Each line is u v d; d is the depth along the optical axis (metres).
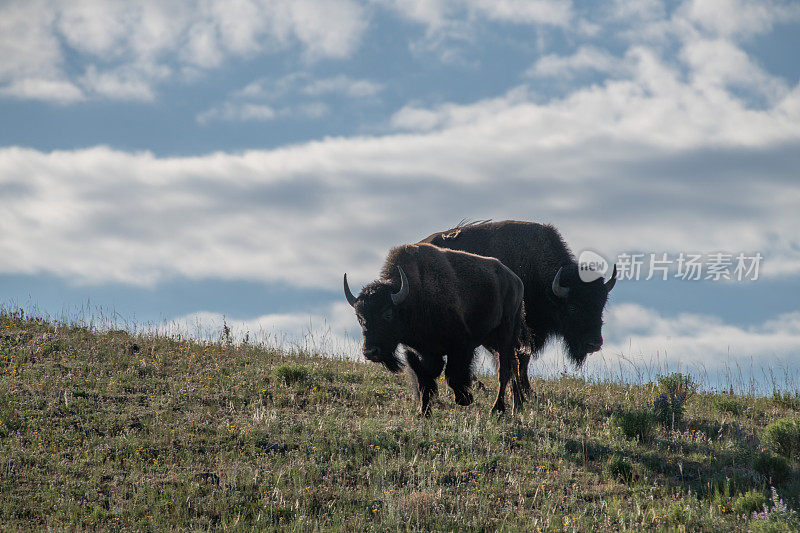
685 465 33.47
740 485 30.66
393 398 43.09
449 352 38.41
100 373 42.16
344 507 28.33
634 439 36.59
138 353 47.59
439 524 26.89
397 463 32.12
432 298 37.59
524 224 46.97
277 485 29.61
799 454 34.41
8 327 50.50
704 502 28.88
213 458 32.22
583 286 43.28
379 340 36.41
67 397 37.53
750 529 26.03
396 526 26.52
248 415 37.97
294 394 41.53
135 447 32.50
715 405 46.16
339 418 38.00
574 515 27.84
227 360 48.69
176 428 34.94
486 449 34.22
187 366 45.84
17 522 26.27
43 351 45.47
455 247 47.16
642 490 30.27
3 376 40.47
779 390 50.94
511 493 29.95
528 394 43.91
